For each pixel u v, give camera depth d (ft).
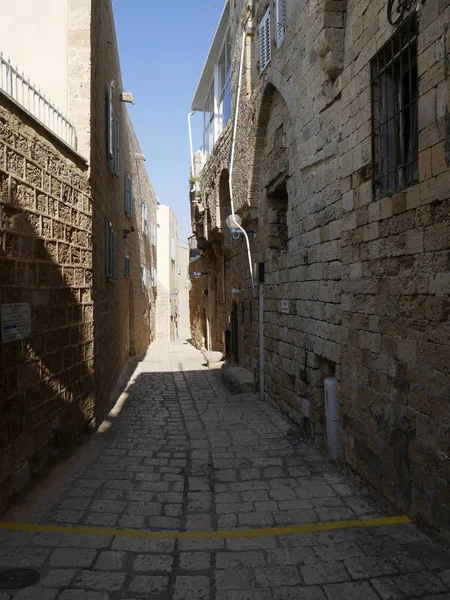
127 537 12.80
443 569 10.92
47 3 23.59
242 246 41.14
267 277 32.19
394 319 14.48
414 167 14.11
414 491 13.42
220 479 18.33
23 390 15.44
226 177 46.88
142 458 20.86
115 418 28.66
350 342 17.80
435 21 12.10
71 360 20.53
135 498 16.30
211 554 11.99
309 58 21.99
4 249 14.38
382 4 15.03
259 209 34.14
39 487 16.46
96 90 25.76
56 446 18.57
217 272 61.05
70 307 20.42
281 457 20.98
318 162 21.35
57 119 20.54
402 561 11.36
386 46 14.98
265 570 11.16
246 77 34.91
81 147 23.09
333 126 19.52
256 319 35.76
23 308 15.51
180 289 155.53
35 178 16.94
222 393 36.88
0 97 14.29
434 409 12.39
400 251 14.08
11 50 23.47
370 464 16.25
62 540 12.46
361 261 16.76
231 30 40.98
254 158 33.53
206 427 26.48
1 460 13.76
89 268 23.18
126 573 10.91
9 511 14.15
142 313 74.49
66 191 20.20
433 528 12.46
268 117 31.07
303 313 24.08
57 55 23.49
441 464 12.07
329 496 16.57
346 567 11.20
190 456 21.22
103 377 28.22
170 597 9.99
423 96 12.71
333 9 18.15
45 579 10.50
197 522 14.49
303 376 24.32
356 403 17.34
